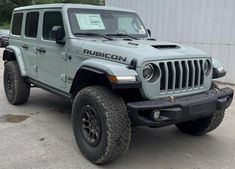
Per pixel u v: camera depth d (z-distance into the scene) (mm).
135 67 4273
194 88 4750
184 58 4594
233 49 10102
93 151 4508
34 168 4406
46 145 5152
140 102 4238
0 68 13102
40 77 6230
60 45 5484
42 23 6098
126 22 6035
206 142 5484
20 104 7246
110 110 4242
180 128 5871
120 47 4609
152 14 11906
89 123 4598
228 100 5031
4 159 4633
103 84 4711
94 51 4832
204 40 10703
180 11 11164
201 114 4520
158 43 5121
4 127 5895
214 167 4602
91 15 5668
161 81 4414
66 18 5402
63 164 4543
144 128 6086
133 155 4914
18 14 7234
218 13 10297
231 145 5383
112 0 13086
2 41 25750
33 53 6414
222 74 5246
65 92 5461
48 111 6875
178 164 4668
